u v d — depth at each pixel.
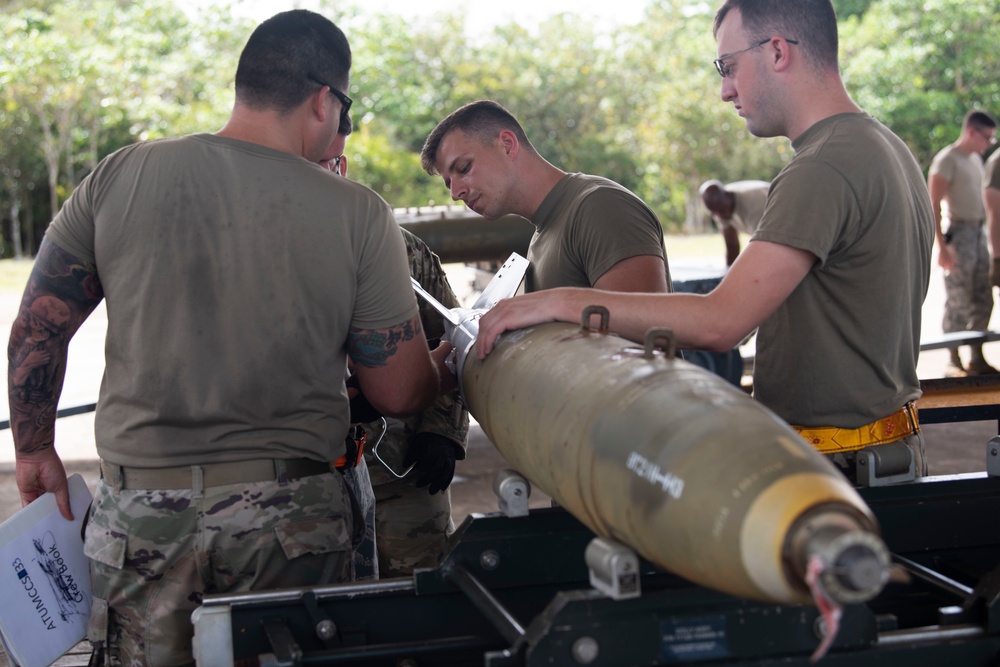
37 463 2.05
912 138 22.25
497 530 1.67
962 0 22.33
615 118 26.50
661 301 1.79
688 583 1.69
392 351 1.96
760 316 1.81
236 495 1.84
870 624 1.38
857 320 1.93
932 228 2.07
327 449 1.93
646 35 27.77
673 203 25.41
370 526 2.55
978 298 6.66
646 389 1.35
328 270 1.84
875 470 1.82
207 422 1.84
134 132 23.11
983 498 1.83
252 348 1.83
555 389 1.50
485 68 26.11
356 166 22.61
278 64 1.87
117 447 1.87
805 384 1.99
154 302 1.83
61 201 23.53
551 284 2.53
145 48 24.12
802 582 1.12
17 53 21.98
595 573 1.33
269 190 1.83
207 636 1.59
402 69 25.89
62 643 2.00
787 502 1.13
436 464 2.61
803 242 1.80
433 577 1.65
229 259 1.82
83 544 2.09
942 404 3.06
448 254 5.30
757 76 1.97
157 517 1.84
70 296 1.93
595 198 2.43
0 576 1.91
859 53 23.20
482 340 1.81
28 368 1.95
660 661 1.33
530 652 1.29
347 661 1.52
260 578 1.87
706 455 1.21
